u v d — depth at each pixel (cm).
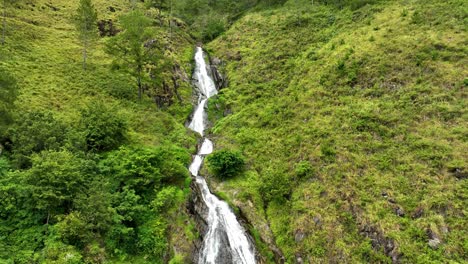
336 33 5019
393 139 2742
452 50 3259
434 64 3183
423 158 2469
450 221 2052
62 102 3875
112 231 2359
